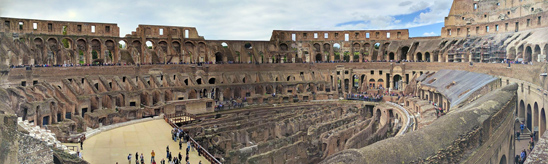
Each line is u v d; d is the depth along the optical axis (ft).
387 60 330.75
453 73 242.99
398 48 329.93
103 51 265.34
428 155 100.27
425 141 104.01
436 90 220.64
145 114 218.59
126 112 205.77
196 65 283.18
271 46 341.62
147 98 230.68
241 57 324.39
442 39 317.01
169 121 198.08
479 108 127.54
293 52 339.98
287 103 273.13
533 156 82.33
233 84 271.69
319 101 281.13
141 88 235.61
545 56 192.24
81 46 264.72
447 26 316.40
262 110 248.11
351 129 177.68
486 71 224.94
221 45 319.68
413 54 325.83
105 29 272.92
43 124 166.61
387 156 94.58
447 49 295.89
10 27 223.30
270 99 273.13
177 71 273.95
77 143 155.94
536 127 159.84
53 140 130.31
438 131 109.81
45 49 239.09
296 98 282.36
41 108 163.43
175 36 303.27
